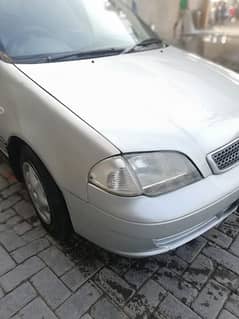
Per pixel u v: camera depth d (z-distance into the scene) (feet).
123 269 5.87
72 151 4.72
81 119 4.77
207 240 6.48
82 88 5.44
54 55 6.47
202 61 7.59
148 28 8.71
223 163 5.04
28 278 5.68
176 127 4.91
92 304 5.25
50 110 5.05
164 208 4.43
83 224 5.13
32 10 7.09
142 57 7.00
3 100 6.09
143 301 5.32
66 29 7.11
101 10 7.98
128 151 4.44
